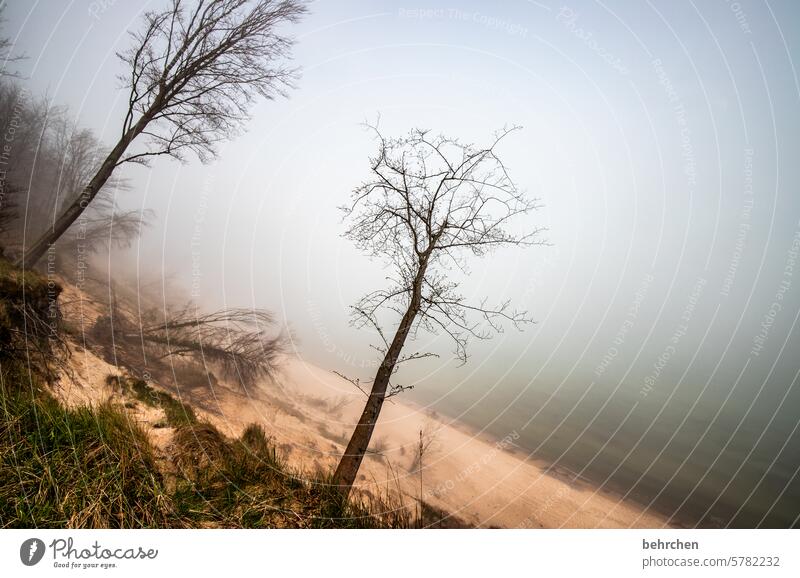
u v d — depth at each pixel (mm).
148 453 5816
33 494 4719
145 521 4895
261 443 7867
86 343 10164
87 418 5773
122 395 8016
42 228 14641
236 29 11570
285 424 12781
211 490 5730
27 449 5062
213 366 14062
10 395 5871
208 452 6449
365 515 6332
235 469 6309
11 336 7297
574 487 16500
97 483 4949
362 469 11531
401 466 13961
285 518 5641
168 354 12547
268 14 11672
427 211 7516
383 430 18172
